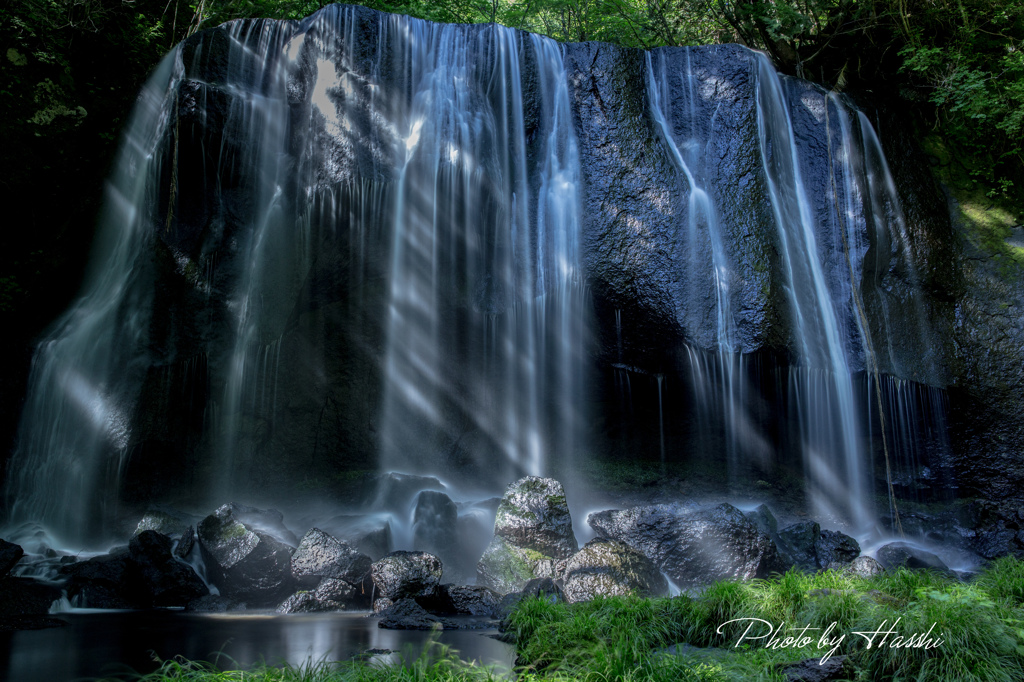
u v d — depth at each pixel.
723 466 15.13
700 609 6.43
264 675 4.61
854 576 7.50
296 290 14.32
